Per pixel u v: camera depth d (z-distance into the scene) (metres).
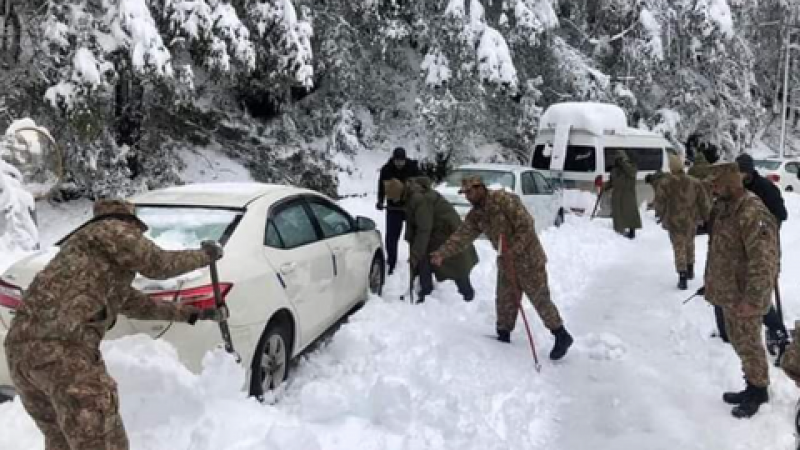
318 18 16.06
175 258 3.25
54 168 8.79
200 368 4.04
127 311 3.48
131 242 3.09
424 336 5.74
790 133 36.44
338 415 4.30
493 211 5.79
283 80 14.41
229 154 15.19
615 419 4.71
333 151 16.25
